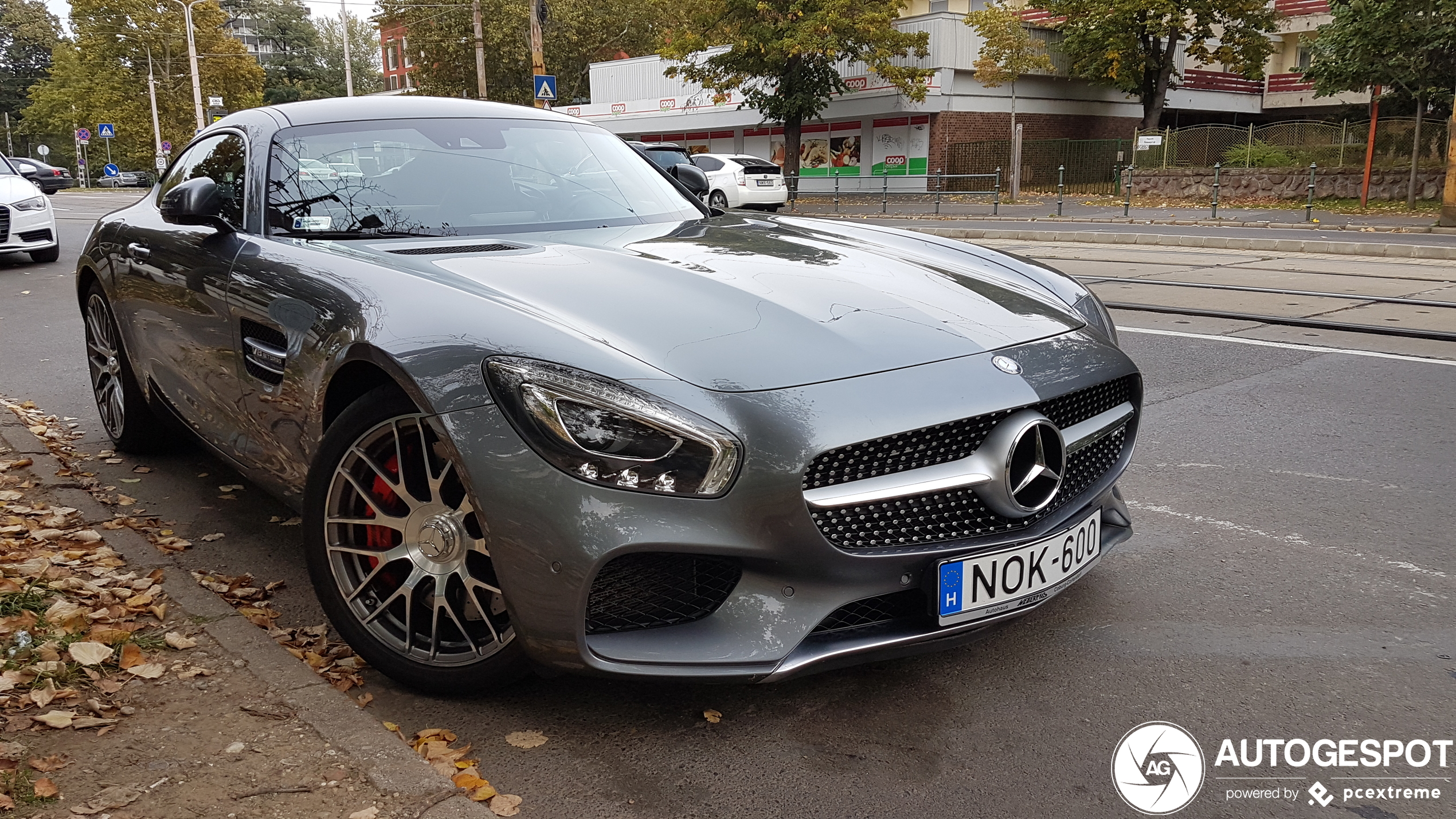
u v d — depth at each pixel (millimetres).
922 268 2865
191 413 3355
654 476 1938
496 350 2070
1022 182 28078
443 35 46719
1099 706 2320
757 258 2740
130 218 3938
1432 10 19469
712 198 23516
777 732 2217
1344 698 2346
